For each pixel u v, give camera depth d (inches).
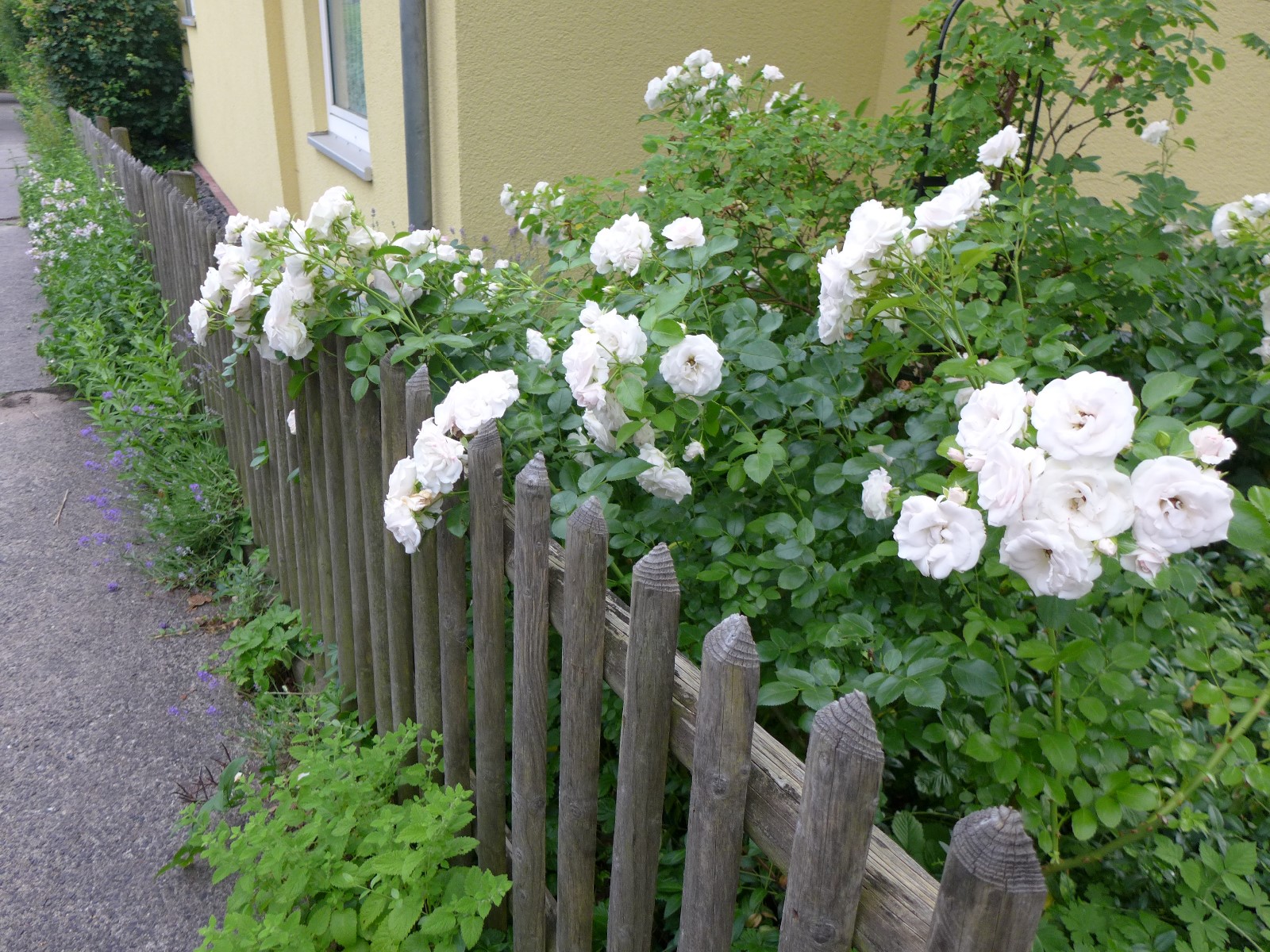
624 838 52.2
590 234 111.3
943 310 63.3
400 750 76.9
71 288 212.5
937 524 45.5
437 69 151.3
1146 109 135.8
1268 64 118.8
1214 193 128.0
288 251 79.4
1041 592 42.2
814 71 176.7
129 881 85.0
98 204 240.1
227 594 128.8
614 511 66.9
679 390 61.4
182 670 114.7
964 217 60.4
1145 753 60.7
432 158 159.6
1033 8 95.2
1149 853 54.5
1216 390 79.3
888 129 111.0
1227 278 89.6
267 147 287.6
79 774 97.6
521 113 153.2
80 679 112.8
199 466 144.9
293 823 71.6
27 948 78.6
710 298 89.0
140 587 133.3
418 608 76.4
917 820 59.5
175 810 93.0
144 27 472.7
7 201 417.4
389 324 83.8
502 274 91.0
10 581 133.9
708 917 45.3
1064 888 54.4
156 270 207.9
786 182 113.8
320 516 100.8
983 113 100.0
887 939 35.8
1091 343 67.7
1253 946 52.8
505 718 74.1
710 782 42.7
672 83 128.4
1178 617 56.3
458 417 64.7
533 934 67.1
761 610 64.7
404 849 66.2
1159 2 91.4
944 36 102.6
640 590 46.1
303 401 100.1
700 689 42.3
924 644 55.6
